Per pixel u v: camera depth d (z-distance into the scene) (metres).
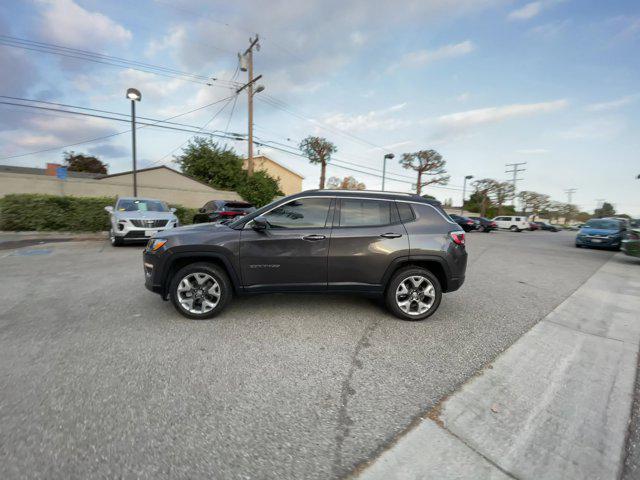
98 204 13.70
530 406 2.47
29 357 3.00
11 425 2.08
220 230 4.09
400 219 4.27
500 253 11.82
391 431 2.17
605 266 9.52
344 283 4.15
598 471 1.88
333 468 1.85
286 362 3.05
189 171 26.20
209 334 3.62
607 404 2.51
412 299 4.22
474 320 4.32
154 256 4.03
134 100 14.18
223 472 1.79
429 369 2.99
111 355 3.07
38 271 6.61
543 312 4.73
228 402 2.41
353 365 3.04
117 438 2.01
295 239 4.03
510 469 1.89
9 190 16.36
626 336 3.88
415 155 47.69
